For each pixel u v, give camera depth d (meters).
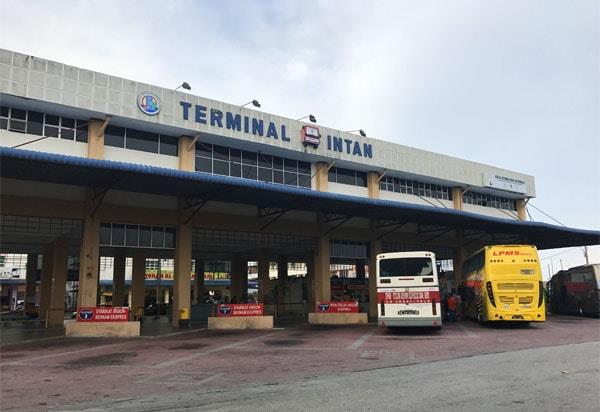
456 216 30.84
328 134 30.72
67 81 21.73
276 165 29.53
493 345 15.46
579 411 7.00
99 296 52.66
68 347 17.12
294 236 30.97
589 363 11.44
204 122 25.47
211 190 23.12
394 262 20.27
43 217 22.14
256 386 9.36
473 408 7.24
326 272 31.20
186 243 25.50
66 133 22.44
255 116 27.48
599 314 30.70
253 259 42.88
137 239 24.73
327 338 18.80
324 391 8.68
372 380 9.70
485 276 22.80
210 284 58.72
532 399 7.78
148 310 41.97
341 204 26.58
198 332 22.62
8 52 20.52
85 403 8.18
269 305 35.62
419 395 8.16
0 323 27.70
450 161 38.00
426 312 19.64
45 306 31.81
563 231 36.84
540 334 19.08
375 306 33.88
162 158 24.97
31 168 18.75
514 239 42.41
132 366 12.41
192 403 7.98
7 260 57.81
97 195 22.47
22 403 8.29
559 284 35.53
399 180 36.00
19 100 20.89
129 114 23.14
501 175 41.66
